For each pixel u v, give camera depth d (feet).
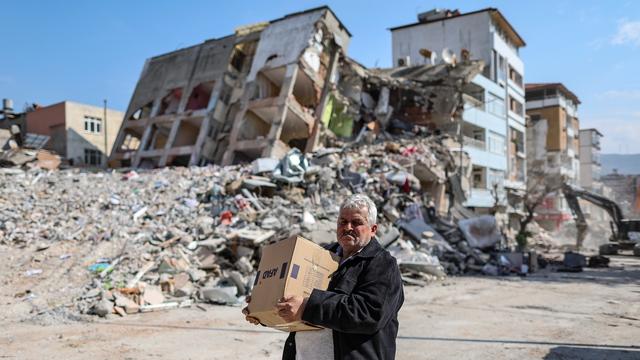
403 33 148.05
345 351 7.63
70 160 116.88
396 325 8.08
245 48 109.29
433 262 50.08
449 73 113.70
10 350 21.04
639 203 235.61
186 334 24.16
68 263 36.88
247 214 50.67
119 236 43.06
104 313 28.19
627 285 47.44
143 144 108.27
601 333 25.02
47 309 28.99
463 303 34.65
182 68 113.50
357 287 7.72
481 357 20.21
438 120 113.19
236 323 26.89
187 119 104.73
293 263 7.84
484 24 133.39
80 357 20.03
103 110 136.98
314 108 96.84
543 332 25.12
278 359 19.85
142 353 20.68
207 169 78.95
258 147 88.89
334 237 43.29
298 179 61.87
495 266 60.18
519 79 152.56
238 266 38.86
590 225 158.40
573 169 194.90
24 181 64.18
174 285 34.78
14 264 36.04
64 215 48.88
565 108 191.93
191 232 45.73
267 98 92.79
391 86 111.75
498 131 130.11
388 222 62.75
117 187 63.67
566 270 65.31
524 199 138.00
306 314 7.43
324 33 98.22
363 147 92.12
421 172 90.99
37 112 134.72
